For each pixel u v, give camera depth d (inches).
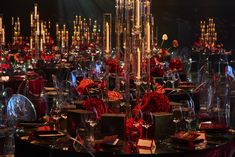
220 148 134.8
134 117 140.1
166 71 312.8
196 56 642.2
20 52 529.7
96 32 705.6
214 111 247.0
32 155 139.3
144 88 188.4
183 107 155.9
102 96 174.7
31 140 137.2
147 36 147.6
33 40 522.6
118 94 161.3
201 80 344.5
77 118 141.0
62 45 592.1
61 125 151.9
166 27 827.4
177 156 123.9
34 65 436.8
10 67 376.2
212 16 823.1
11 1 781.3
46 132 140.6
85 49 573.3
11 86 306.2
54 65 453.4
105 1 789.9
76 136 139.3
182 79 343.9
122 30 178.1
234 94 281.0
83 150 124.7
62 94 251.0
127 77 141.5
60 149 126.2
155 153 122.0
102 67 348.5
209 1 818.2
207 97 271.1
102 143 126.6
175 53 582.6
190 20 826.8
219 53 625.6
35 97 290.2
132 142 133.1
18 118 212.5
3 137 199.5
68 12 795.4
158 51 362.6
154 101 139.5
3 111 233.1
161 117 137.2
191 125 156.6
